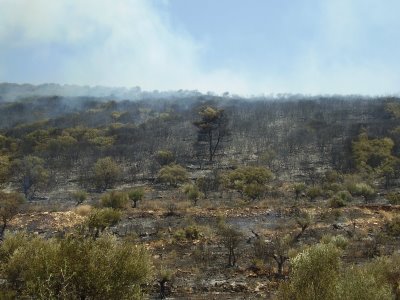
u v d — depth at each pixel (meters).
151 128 116.94
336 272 14.80
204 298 22.42
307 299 13.30
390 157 76.25
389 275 16.94
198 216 40.69
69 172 82.62
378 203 49.78
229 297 22.53
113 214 37.12
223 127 95.50
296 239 33.31
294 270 15.19
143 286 23.59
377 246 30.23
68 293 12.93
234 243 28.83
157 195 58.97
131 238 32.25
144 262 15.64
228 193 57.53
